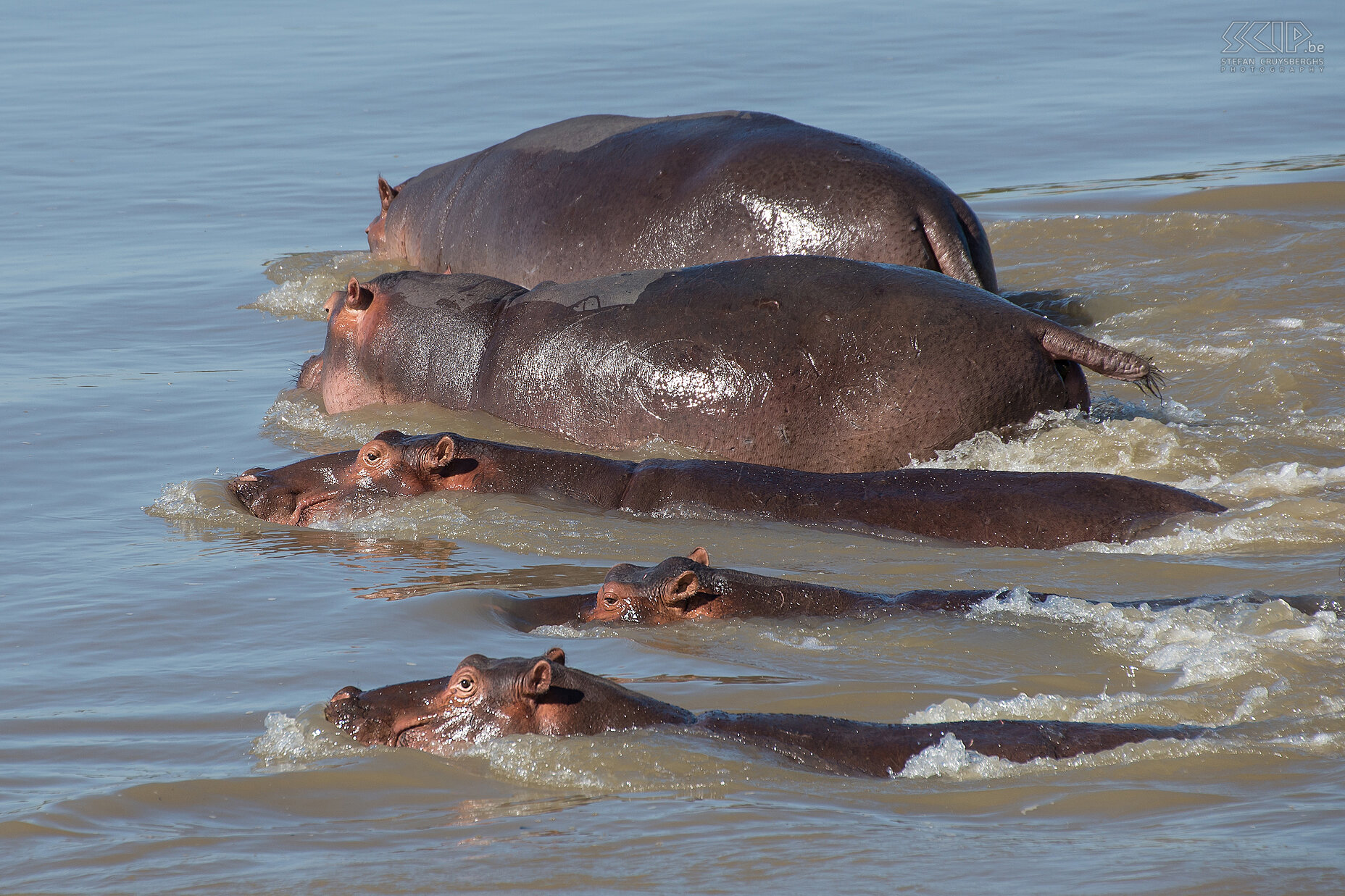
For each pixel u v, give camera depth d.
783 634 28.20
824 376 40.50
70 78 118.38
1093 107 94.94
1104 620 28.08
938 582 31.28
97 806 20.89
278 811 21.02
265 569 32.56
